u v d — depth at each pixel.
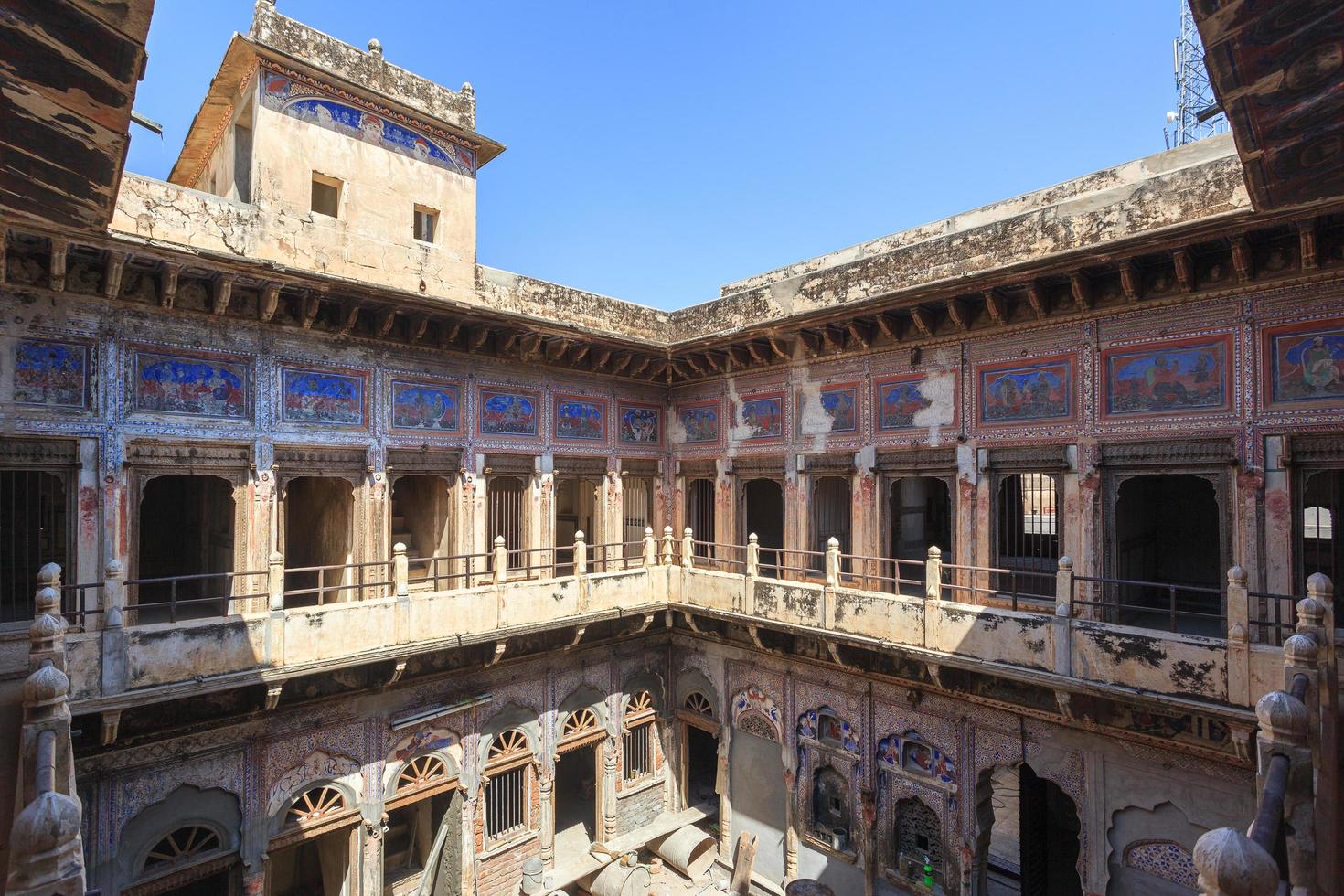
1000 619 9.15
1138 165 10.62
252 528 9.88
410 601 10.12
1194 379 8.73
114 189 4.36
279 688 8.89
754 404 13.87
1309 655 4.48
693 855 13.72
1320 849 4.04
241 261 8.78
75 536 8.52
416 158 12.33
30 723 4.11
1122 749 8.84
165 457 9.23
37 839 2.85
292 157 10.85
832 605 10.99
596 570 14.03
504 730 11.95
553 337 12.47
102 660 7.73
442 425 11.86
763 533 16.70
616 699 13.48
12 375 8.12
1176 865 8.40
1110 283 9.35
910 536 14.55
